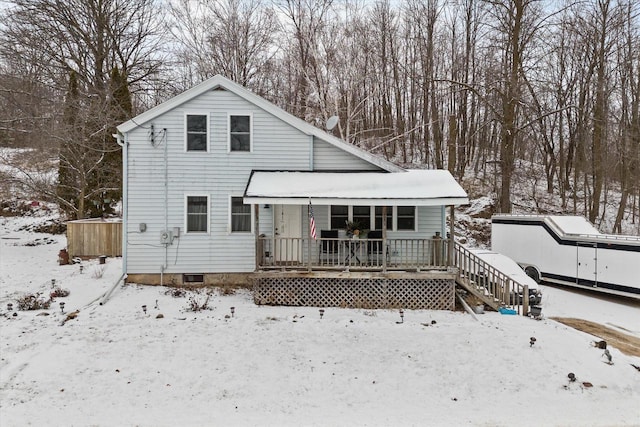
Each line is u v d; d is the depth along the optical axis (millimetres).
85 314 10969
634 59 26656
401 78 32938
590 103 28391
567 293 15398
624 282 13633
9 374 7484
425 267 12578
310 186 12727
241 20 29578
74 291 13219
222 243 14125
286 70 30484
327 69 26422
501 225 18438
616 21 25969
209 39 28812
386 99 33438
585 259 14875
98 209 23234
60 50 25875
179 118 13992
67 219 24109
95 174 22875
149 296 12805
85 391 7008
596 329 11008
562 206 28438
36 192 23375
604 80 25828
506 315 11820
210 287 14008
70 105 21641
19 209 27781
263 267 12500
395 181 13328
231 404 6750
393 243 13906
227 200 14125
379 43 32062
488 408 6777
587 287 14781
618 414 6648
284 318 11000
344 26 28234
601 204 29844
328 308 12219
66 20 25969
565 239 15602
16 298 12516
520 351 8914
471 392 7293
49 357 8203
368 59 31203
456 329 10258
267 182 12969
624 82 27141
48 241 23172
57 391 6973
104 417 6250
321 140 14492
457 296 13031
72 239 18641
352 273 12344
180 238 14031
